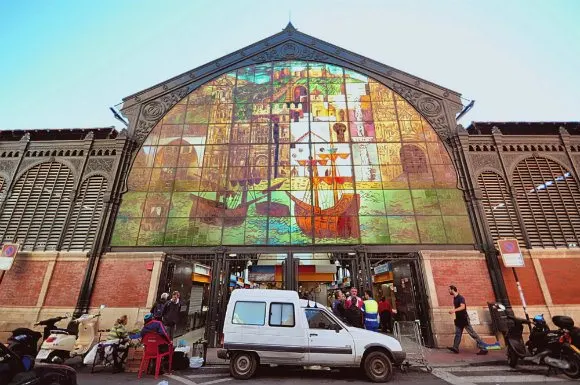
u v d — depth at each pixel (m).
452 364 8.43
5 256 11.90
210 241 12.80
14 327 11.22
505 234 12.66
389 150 14.56
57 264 12.31
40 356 7.71
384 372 6.90
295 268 12.27
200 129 15.30
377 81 16.44
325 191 13.69
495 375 7.32
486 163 14.00
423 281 11.94
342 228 12.95
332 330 7.33
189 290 13.12
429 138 14.82
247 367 7.26
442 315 11.27
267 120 15.46
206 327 11.38
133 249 12.69
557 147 14.30
